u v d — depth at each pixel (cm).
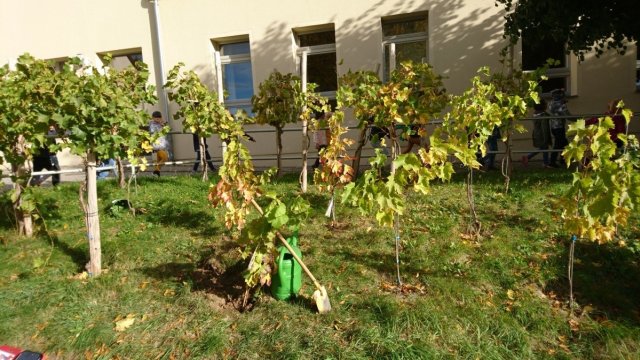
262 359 326
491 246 472
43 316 387
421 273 433
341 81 625
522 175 714
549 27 736
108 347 347
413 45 1005
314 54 1052
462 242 486
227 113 749
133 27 1116
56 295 414
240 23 1055
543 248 466
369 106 566
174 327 366
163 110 1118
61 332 364
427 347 326
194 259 477
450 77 948
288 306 382
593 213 329
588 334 344
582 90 916
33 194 550
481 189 649
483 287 409
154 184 787
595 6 684
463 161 392
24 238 559
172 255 491
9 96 479
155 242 521
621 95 898
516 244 477
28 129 478
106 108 418
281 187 722
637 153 377
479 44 928
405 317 356
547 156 845
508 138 616
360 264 450
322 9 1005
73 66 498
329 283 419
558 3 671
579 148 337
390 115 541
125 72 596
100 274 453
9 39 1188
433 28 948
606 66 898
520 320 361
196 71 1090
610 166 320
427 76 586
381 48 985
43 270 468
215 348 337
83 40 1149
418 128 660
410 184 436
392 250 479
